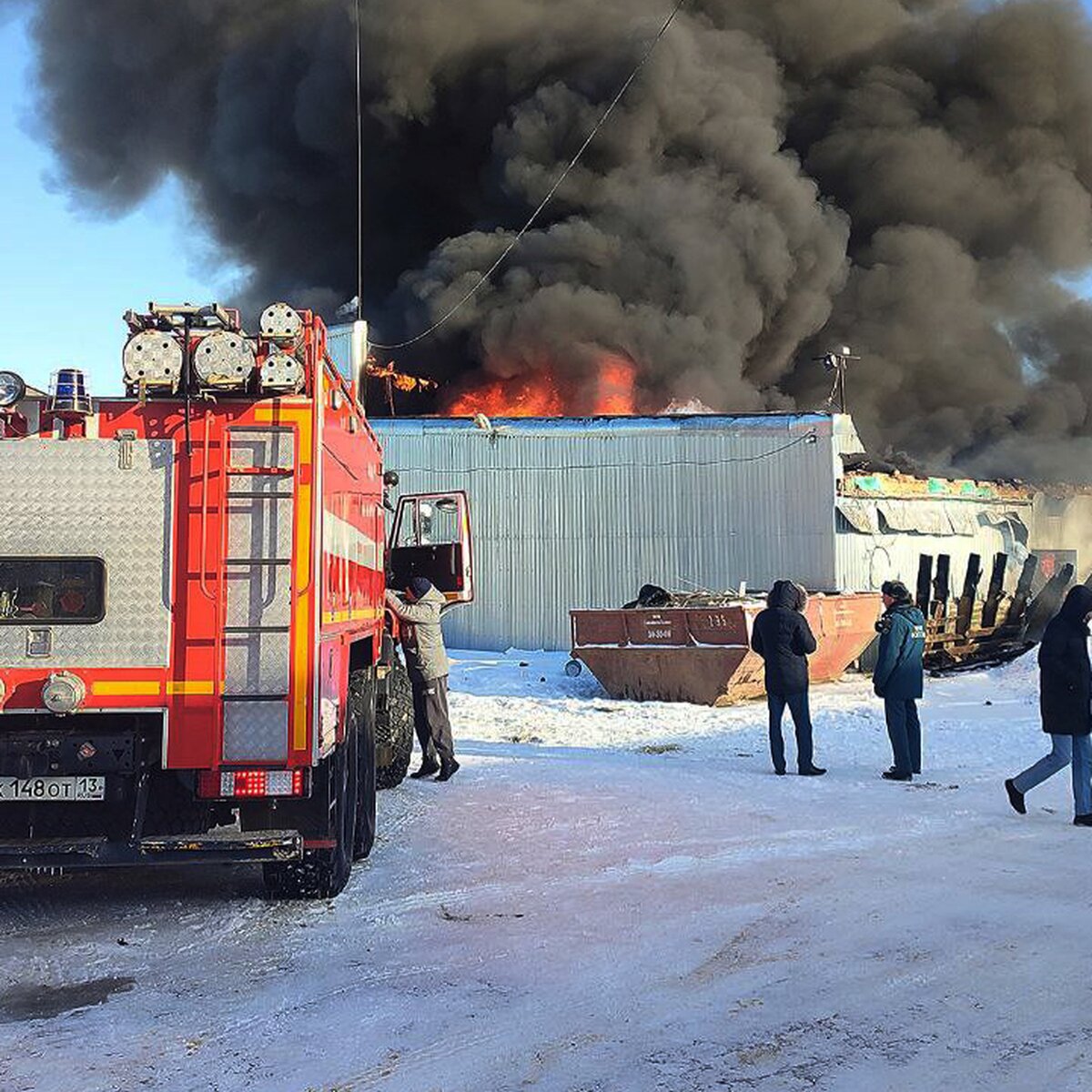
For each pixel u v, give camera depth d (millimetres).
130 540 5066
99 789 5090
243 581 5102
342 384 6219
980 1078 3582
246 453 5145
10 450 5055
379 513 8695
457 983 4539
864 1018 4105
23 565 5035
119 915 5641
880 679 9531
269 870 5812
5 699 4988
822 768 10188
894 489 25688
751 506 25078
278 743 5055
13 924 5496
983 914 5449
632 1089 3527
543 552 26344
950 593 25094
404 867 6547
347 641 6215
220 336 4965
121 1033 4039
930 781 9398
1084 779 7586
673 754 11492
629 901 5719
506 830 7512
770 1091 3502
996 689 17938
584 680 19531
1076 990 4391
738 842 7055
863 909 5527
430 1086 3570
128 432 5109
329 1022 4125
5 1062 3787
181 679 5039
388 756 9008
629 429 26047
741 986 4457
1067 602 7770
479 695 17406
